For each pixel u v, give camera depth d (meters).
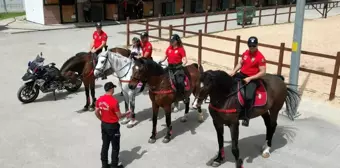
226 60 14.94
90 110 9.73
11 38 20.31
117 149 6.55
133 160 7.12
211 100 6.35
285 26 24.84
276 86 6.91
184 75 7.77
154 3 29.45
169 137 7.89
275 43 18.39
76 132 8.38
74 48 17.56
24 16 29.41
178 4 31.02
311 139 8.05
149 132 8.43
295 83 9.45
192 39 19.77
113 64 8.57
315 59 14.95
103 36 10.16
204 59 15.09
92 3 26.56
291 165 6.95
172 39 7.60
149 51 9.49
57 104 10.26
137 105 10.24
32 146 7.68
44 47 17.81
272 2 39.03
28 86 10.24
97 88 11.76
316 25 25.17
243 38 19.95
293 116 8.82
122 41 19.34
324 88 11.21
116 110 6.27
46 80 10.24
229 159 7.17
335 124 8.80
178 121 9.09
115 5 26.69
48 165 6.93
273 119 7.10
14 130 8.45
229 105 6.23
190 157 7.26
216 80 6.06
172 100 7.60
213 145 7.78
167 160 7.14
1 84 11.93
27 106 10.06
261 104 6.53
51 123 8.89
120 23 26.33
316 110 9.59
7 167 6.84
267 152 7.24
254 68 6.43
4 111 9.64
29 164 6.96
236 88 6.31
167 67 7.88
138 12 28.20
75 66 9.94
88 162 7.05
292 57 9.37
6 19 27.50
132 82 7.21
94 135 8.24
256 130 8.52
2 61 14.97
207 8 33.47
